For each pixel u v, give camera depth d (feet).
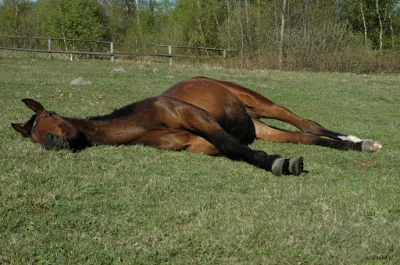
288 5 80.94
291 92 44.91
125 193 14.02
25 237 10.98
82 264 9.98
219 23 114.11
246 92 20.88
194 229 11.69
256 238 11.28
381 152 20.76
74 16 96.53
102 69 57.31
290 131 24.11
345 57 79.71
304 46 79.97
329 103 39.04
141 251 10.59
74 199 13.33
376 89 52.03
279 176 16.38
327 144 21.16
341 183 15.81
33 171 15.31
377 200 14.07
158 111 17.92
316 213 12.89
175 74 55.67
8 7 117.29
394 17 118.73
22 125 18.40
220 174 16.46
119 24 139.33
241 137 20.95
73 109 27.68
